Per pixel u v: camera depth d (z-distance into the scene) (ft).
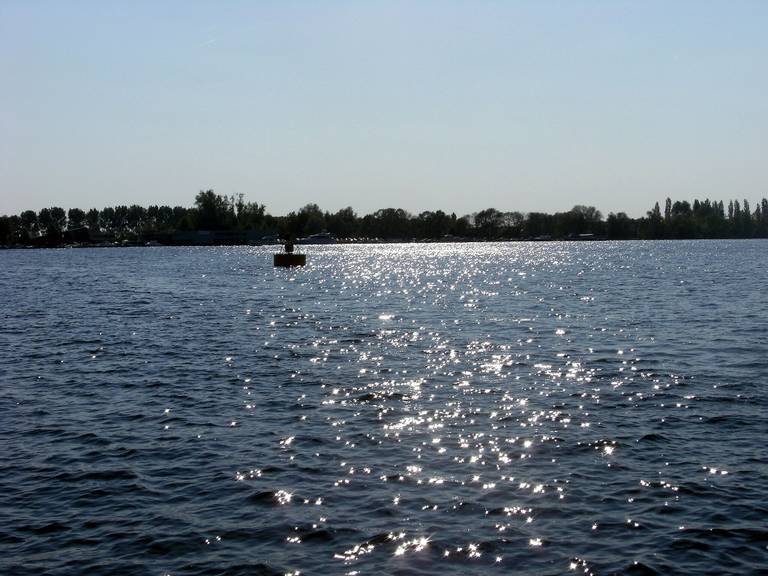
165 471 63.57
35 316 182.80
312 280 323.57
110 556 48.29
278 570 46.29
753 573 45.42
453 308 196.24
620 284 277.44
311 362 113.39
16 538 51.01
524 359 114.73
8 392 93.71
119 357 119.03
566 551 48.37
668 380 97.04
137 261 556.92
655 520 52.75
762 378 96.94
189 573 46.03
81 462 66.08
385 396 89.81
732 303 195.00
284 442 71.31
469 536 50.55
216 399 89.10
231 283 305.12
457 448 69.00
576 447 69.00
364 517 53.67
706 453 66.90
